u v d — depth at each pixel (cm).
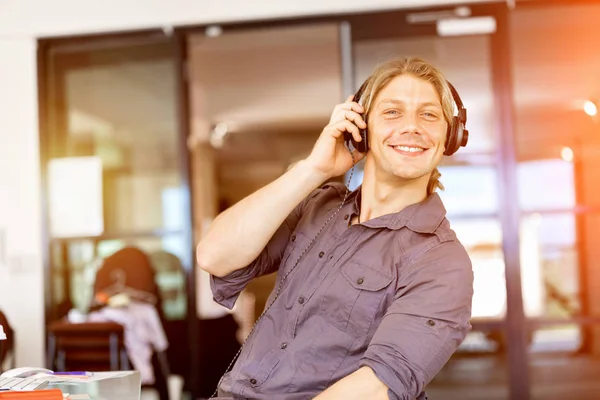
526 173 430
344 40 445
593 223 425
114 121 473
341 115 137
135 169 471
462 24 434
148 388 441
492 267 428
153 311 448
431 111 131
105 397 153
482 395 424
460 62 435
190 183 465
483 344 426
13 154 473
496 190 430
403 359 115
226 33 461
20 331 465
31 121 473
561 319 423
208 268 141
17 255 468
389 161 131
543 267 426
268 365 133
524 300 425
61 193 474
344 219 143
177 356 455
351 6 442
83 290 468
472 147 432
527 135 431
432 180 142
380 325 121
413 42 439
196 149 924
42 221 470
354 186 437
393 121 131
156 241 467
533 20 432
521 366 421
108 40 471
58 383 170
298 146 1048
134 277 449
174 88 465
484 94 433
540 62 431
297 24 448
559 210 427
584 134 428
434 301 121
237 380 136
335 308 132
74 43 475
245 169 1155
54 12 470
